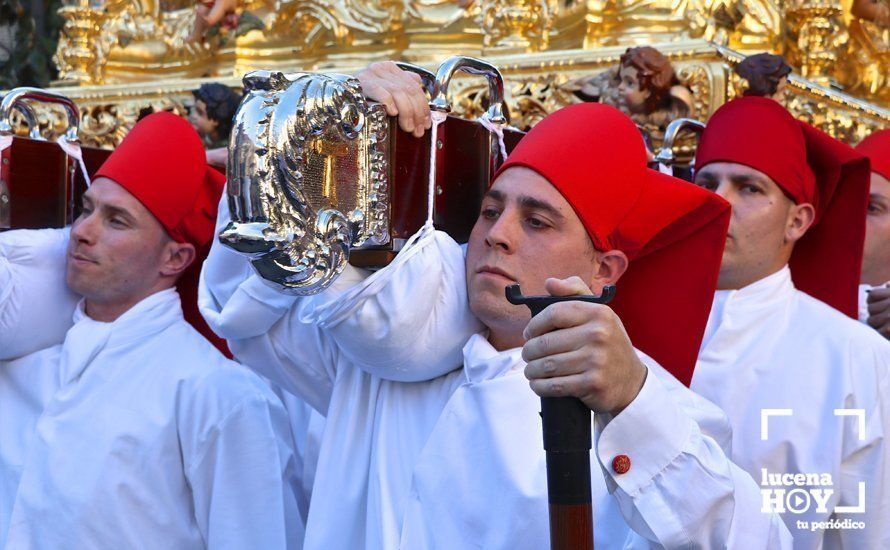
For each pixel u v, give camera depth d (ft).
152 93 17.26
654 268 10.30
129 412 12.73
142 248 13.00
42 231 13.28
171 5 18.84
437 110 9.41
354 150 8.66
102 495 12.48
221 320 10.52
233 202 8.01
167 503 12.55
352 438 10.11
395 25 17.34
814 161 13.00
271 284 8.23
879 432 11.92
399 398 10.00
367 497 9.86
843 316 12.53
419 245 9.06
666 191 9.86
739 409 12.30
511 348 9.50
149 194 12.90
